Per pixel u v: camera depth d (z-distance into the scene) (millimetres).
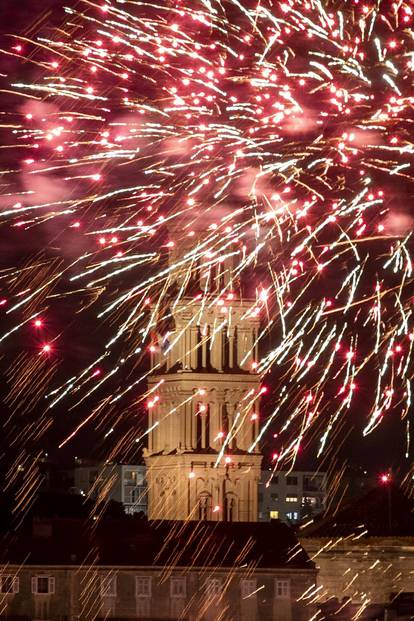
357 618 109688
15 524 134750
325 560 131875
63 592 116438
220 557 120562
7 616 114938
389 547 130500
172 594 118562
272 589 120312
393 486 140500
